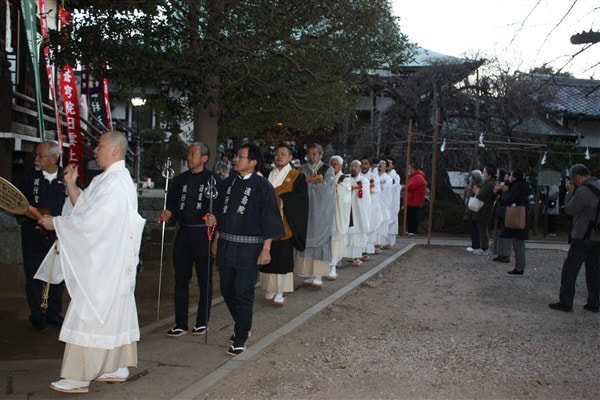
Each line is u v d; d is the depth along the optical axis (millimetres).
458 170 20422
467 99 19812
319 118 11328
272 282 8172
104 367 4801
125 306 4918
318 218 9266
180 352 6094
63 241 4695
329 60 9977
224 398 5074
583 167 8891
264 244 6000
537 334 7539
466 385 5609
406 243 16422
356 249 11992
